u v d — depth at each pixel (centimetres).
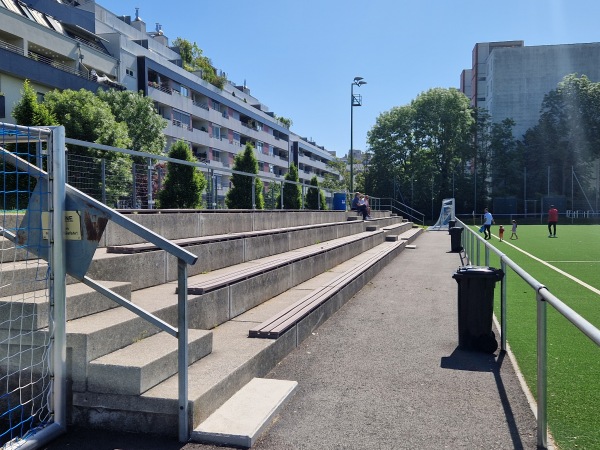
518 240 2964
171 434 377
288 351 613
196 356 473
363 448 370
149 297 555
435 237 3341
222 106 7050
